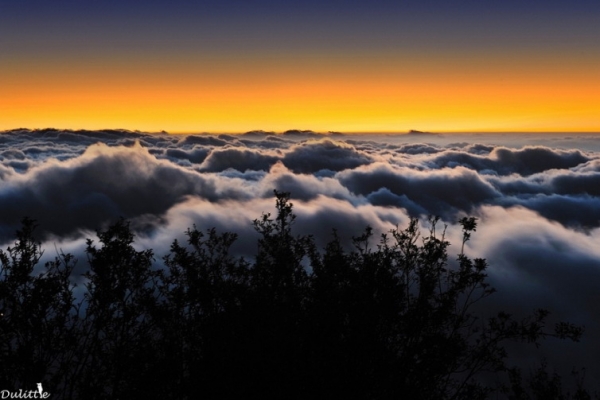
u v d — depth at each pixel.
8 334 5.40
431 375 6.26
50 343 5.54
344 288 6.43
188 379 6.15
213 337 6.07
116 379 5.88
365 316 6.13
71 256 6.16
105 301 5.96
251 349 5.91
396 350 6.45
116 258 6.08
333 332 6.11
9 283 5.55
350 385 5.91
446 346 6.17
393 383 6.15
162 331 6.22
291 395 5.85
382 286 6.32
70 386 5.64
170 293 6.38
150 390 5.80
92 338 5.87
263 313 6.18
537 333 6.45
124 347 5.96
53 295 5.75
